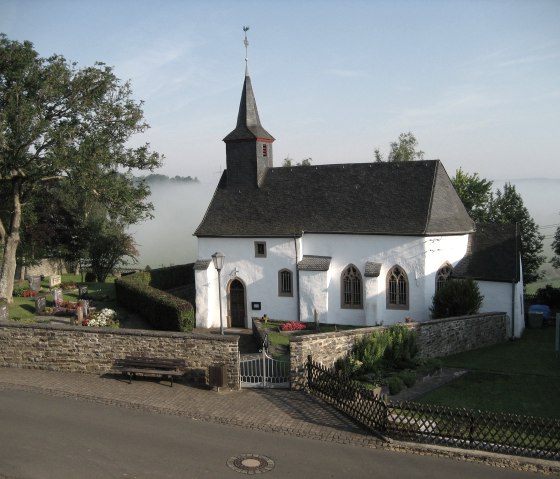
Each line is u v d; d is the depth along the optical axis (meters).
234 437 16.30
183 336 21.16
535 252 53.16
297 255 35.84
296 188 38.16
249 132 38.50
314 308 35.34
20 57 34.50
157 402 19.11
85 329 22.09
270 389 20.73
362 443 15.98
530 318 36.00
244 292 37.31
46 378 21.58
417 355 24.95
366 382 21.62
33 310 35.69
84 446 15.42
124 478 13.62
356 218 35.41
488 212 55.53
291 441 16.08
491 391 22.03
